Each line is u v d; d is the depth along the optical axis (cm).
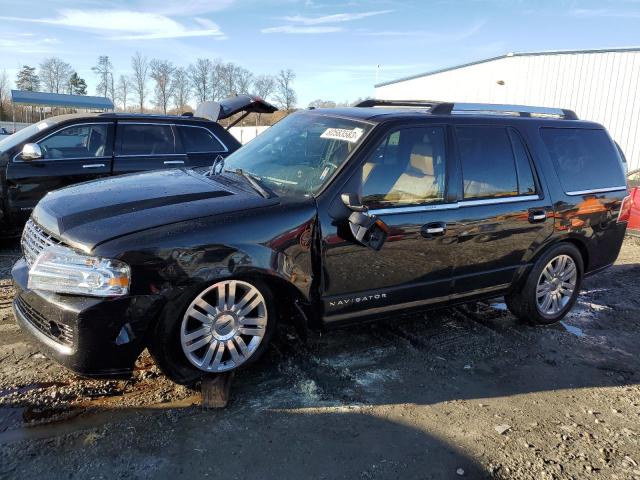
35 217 349
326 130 417
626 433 335
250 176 396
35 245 332
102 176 704
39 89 8731
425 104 462
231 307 338
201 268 316
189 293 317
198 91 7806
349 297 376
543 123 488
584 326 517
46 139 675
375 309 393
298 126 449
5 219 652
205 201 342
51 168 670
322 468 282
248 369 380
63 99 3956
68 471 266
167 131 757
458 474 286
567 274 509
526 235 459
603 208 516
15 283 335
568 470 295
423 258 402
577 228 495
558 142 495
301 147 418
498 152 446
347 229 364
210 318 332
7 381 346
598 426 342
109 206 332
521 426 335
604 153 532
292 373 379
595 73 2270
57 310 296
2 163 642
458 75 2894
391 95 3581
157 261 303
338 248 363
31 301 311
